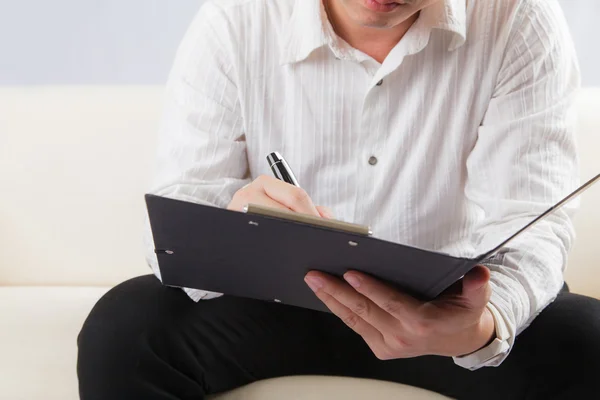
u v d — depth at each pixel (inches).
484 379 63.4
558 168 66.2
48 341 71.4
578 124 81.6
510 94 66.7
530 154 66.0
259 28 68.9
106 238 83.2
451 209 69.3
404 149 67.8
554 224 64.4
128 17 101.8
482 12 67.4
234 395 65.1
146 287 67.0
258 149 70.2
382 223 69.4
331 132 68.4
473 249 69.8
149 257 66.1
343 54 65.8
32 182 83.0
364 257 47.0
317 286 50.8
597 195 80.3
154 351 62.1
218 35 69.6
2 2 101.3
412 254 45.3
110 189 83.0
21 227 83.2
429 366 65.4
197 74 69.9
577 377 60.1
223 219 46.1
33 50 103.0
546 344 62.1
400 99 67.5
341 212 69.6
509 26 66.9
